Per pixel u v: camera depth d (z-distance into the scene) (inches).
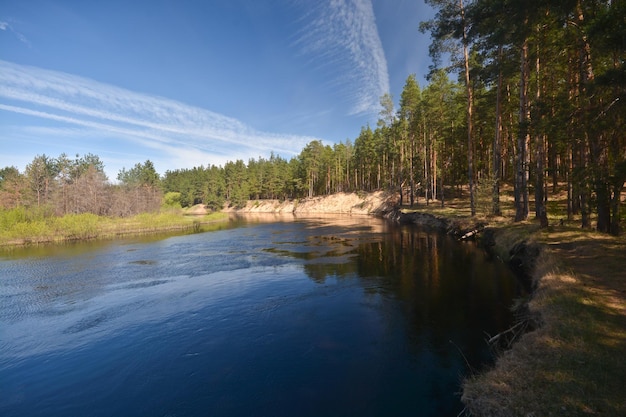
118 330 416.5
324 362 314.2
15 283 665.0
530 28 501.4
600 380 183.0
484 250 789.9
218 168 5413.4
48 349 368.8
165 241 1327.5
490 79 868.6
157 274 719.7
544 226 624.1
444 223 1249.4
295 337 372.8
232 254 961.5
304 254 903.1
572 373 193.5
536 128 500.4
